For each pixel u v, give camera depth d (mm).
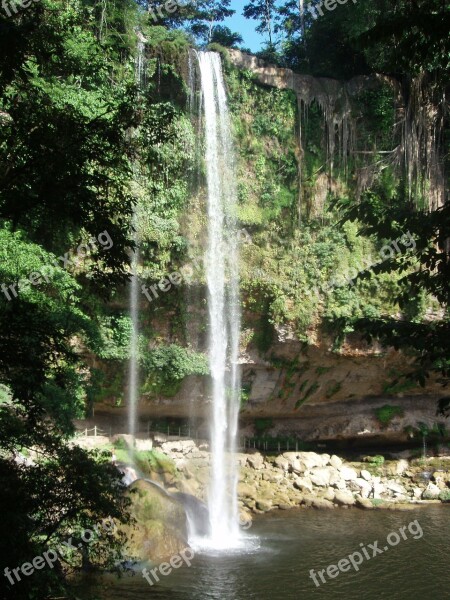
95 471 11969
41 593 10438
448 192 35938
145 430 34531
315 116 36906
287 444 37531
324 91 37125
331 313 33938
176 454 33562
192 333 33906
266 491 31969
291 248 35188
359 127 37188
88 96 22438
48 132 8789
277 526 26922
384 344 8188
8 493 10445
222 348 34219
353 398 37781
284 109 36438
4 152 8891
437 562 21391
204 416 35656
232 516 28312
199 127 33938
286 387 36188
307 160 36406
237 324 34594
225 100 35312
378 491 33125
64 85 21016
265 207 35438
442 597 18078
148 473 30453
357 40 8477
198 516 25766
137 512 21156
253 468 34719
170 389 33500
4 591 9742
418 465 36000
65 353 9672
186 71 33656
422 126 35656
